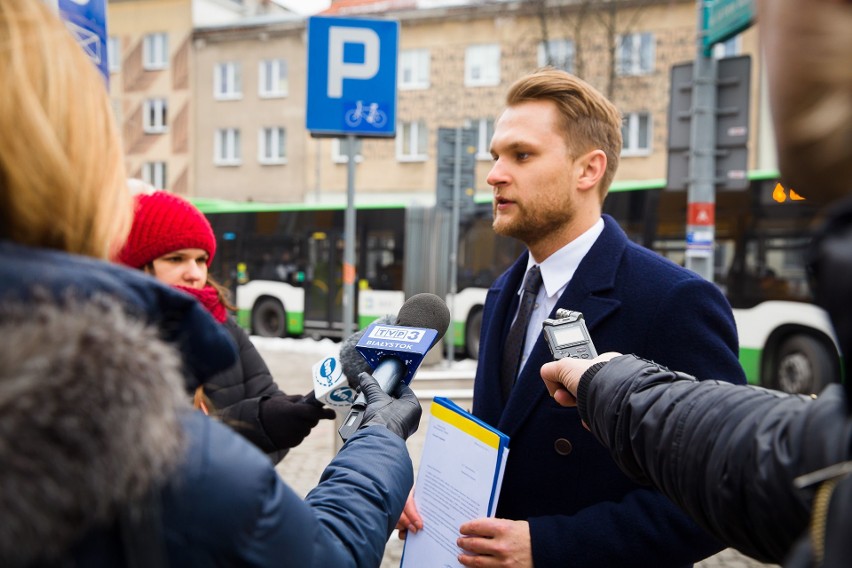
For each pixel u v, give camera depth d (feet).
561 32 78.54
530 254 6.95
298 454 22.16
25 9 2.95
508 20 81.61
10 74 2.79
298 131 91.15
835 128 2.33
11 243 2.74
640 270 6.30
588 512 5.82
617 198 37.76
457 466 5.91
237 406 7.04
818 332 30.63
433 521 6.07
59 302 2.60
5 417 2.23
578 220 6.63
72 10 8.22
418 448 21.30
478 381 7.16
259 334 52.85
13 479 2.22
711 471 3.48
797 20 2.41
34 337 2.40
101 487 2.35
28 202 2.75
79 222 2.89
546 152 6.47
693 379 4.20
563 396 5.23
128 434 2.41
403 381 5.48
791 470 2.98
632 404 4.14
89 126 2.96
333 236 50.34
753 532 3.32
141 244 7.42
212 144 94.68
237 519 2.88
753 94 63.41
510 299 7.24
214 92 94.58
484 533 5.54
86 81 3.02
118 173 3.12
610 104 6.72
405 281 42.37
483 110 83.51
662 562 5.64
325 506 3.74
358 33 18.20
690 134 21.74
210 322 3.10
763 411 3.40
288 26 91.04
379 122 18.45
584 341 5.44
